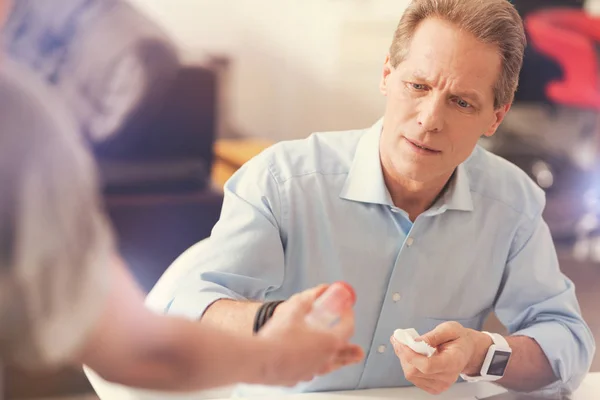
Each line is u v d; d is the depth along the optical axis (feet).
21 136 1.45
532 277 4.28
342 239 4.06
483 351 3.64
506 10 3.57
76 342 1.61
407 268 4.08
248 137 14.97
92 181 1.58
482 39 3.47
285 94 15.07
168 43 9.75
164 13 14.19
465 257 4.17
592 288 11.14
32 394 8.02
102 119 9.43
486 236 4.21
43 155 1.47
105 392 3.75
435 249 4.10
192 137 9.78
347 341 2.42
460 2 3.51
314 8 14.74
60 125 1.52
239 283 3.83
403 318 4.13
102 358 1.74
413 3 3.61
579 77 12.36
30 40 9.45
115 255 1.77
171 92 9.60
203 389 1.94
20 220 1.46
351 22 14.42
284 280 4.13
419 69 3.50
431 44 3.49
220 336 1.95
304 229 4.03
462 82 3.45
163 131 9.62
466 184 4.13
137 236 9.55
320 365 2.20
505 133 12.73
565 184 12.81
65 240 1.52
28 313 1.50
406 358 3.43
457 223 4.13
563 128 12.85
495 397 3.73
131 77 9.48
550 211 12.45
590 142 12.91
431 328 4.21
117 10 9.76
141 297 1.85
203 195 9.80
